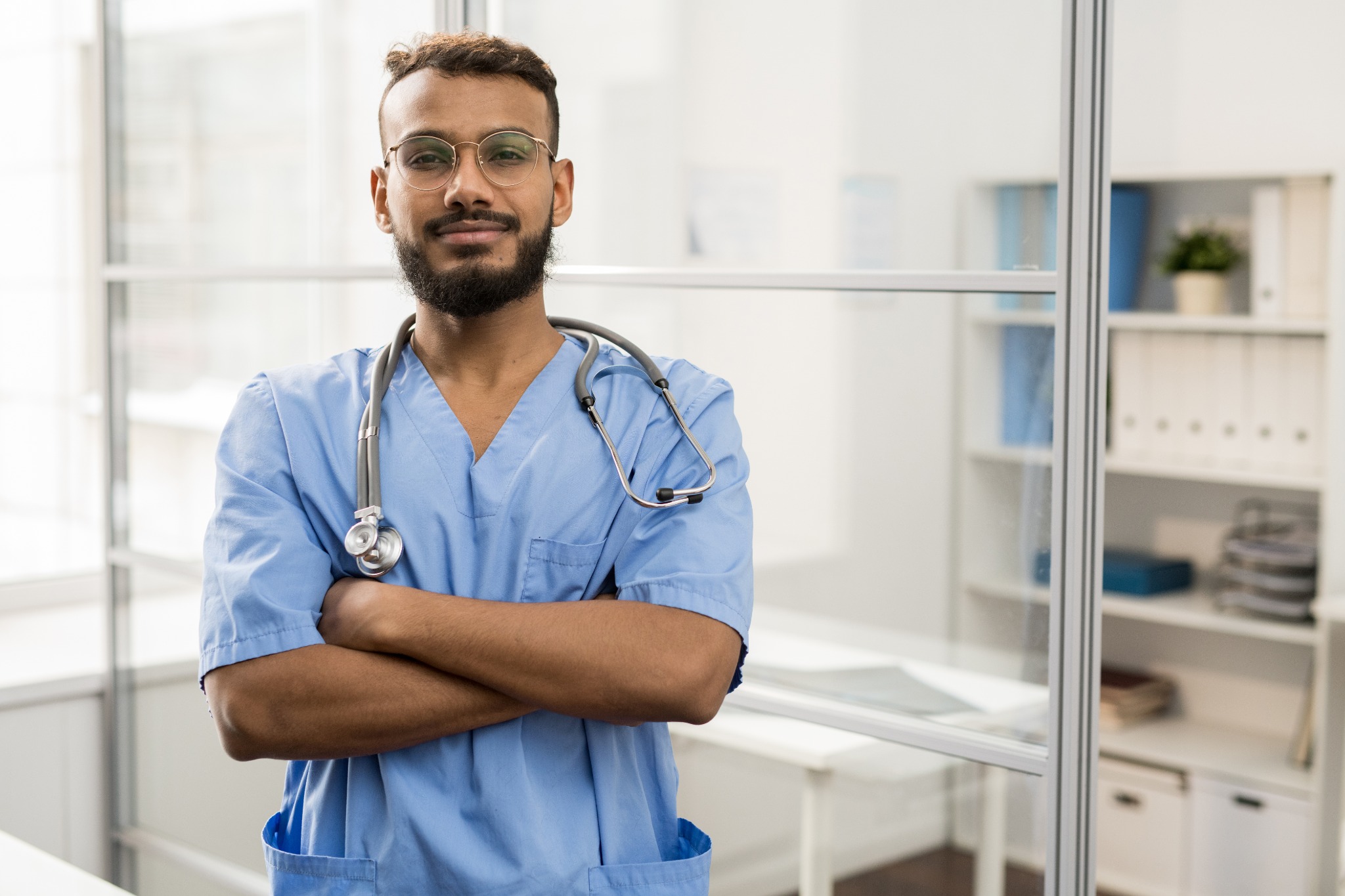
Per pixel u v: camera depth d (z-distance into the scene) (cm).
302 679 100
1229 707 296
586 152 193
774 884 172
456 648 99
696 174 182
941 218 156
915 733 156
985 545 153
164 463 239
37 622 278
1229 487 295
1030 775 147
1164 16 291
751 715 175
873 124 163
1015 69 149
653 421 112
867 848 163
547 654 98
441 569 106
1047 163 146
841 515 168
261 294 232
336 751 101
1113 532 313
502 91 103
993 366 151
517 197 103
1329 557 261
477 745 102
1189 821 270
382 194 114
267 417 112
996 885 150
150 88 238
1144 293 298
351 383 114
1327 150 271
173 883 238
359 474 107
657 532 107
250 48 231
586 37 190
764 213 174
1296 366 266
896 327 161
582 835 104
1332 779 252
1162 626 306
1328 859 252
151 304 239
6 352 283
